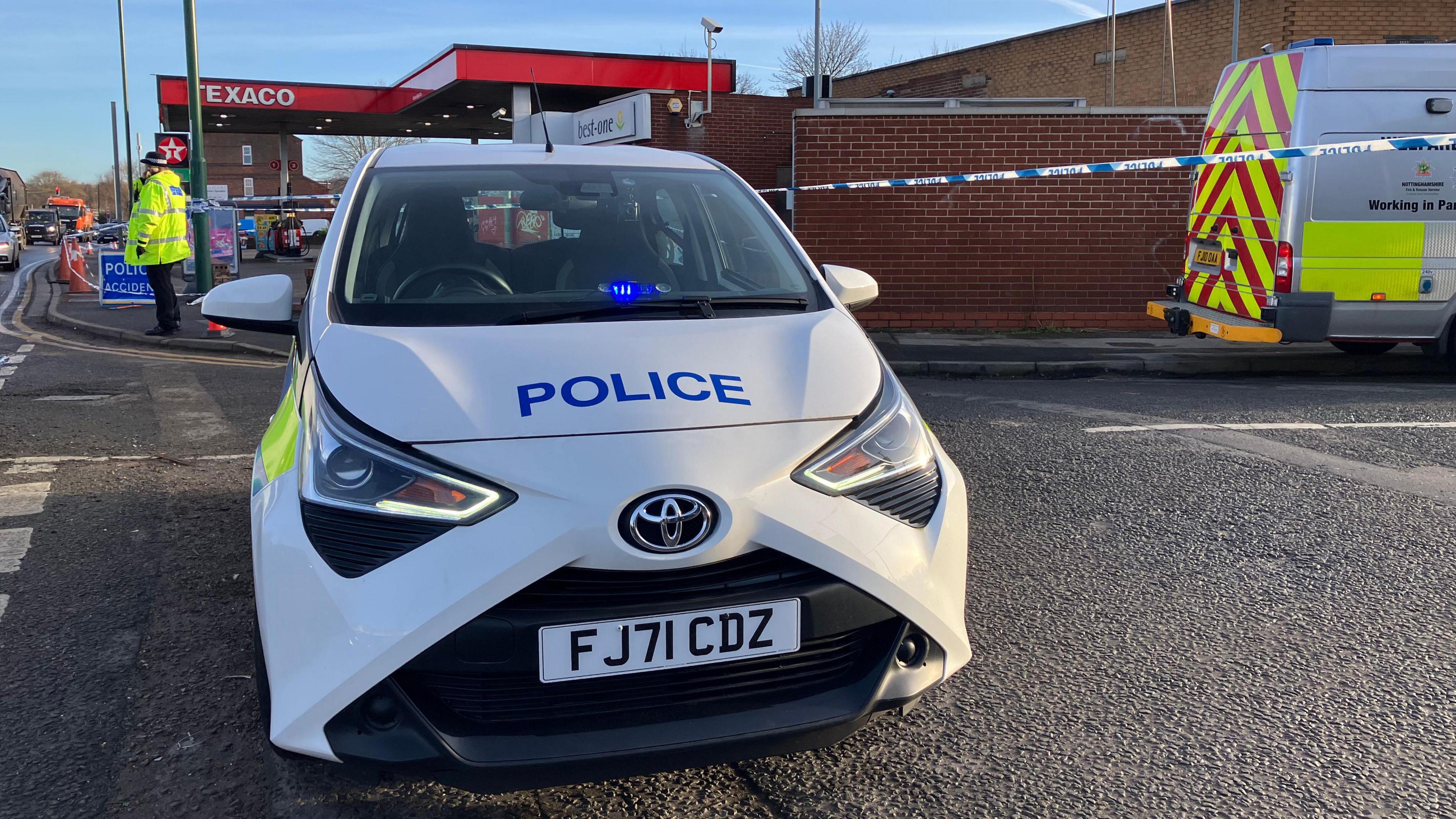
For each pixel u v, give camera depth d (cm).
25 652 343
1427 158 823
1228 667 328
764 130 1956
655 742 221
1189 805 256
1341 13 1711
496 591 213
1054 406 751
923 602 240
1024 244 1206
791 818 252
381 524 222
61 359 1040
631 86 2484
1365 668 326
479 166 366
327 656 217
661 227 348
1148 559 423
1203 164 960
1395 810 252
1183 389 847
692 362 259
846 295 348
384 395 242
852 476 241
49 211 6066
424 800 260
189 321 1362
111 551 438
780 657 229
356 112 3127
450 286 313
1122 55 2089
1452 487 517
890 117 1188
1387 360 981
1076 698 310
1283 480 533
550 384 244
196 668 332
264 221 3300
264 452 277
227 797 263
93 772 274
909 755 280
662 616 219
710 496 221
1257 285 870
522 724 221
